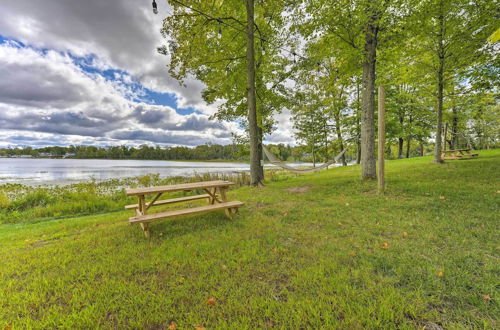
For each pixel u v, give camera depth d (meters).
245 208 4.74
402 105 17.23
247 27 7.35
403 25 6.28
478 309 1.50
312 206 4.62
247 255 2.43
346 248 2.54
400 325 1.39
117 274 2.18
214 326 1.47
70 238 3.41
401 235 2.84
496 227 2.84
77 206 6.52
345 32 6.70
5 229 4.55
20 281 2.12
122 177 17.34
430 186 5.41
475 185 5.14
